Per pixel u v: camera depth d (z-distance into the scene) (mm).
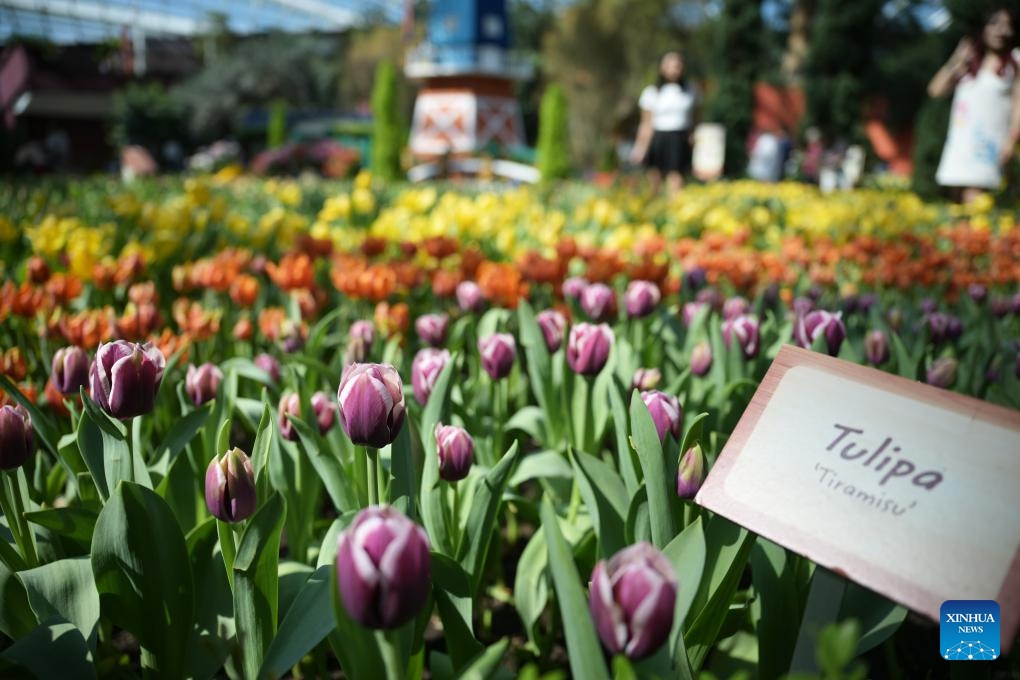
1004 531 1029
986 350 2719
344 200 6152
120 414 1494
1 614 1483
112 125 40188
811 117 23812
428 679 1952
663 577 929
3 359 2133
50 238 3908
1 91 35250
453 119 38625
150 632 1481
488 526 1540
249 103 48281
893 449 1174
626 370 2342
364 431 1329
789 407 1302
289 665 1246
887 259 4012
